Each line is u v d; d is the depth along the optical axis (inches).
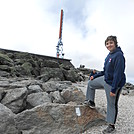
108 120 135.3
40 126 129.1
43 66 592.4
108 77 130.0
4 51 631.2
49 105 142.3
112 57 128.9
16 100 158.2
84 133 136.5
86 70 1010.7
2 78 330.3
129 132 141.0
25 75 477.1
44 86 249.0
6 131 113.7
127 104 266.5
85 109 152.4
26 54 609.9
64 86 275.6
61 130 131.7
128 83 764.6
